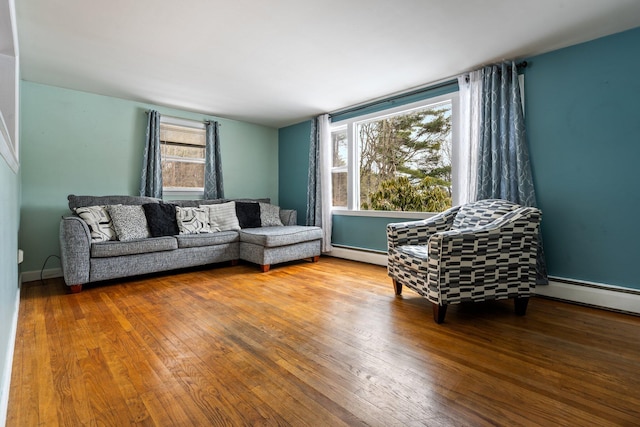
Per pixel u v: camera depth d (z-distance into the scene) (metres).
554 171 2.52
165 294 2.65
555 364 1.50
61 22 2.08
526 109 2.64
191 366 1.48
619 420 1.10
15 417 1.11
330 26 2.15
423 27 2.16
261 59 2.65
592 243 2.37
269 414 1.14
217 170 4.48
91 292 2.70
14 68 1.41
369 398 1.24
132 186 3.79
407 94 3.51
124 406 1.18
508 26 2.15
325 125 4.36
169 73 2.96
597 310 2.26
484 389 1.30
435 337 1.81
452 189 3.16
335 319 2.09
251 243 3.66
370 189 4.17
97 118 3.53
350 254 4.20
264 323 2.02
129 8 1.93
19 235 2.94
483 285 2.05
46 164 3.21
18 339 1.75
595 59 2.33
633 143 2.19
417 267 2.23
